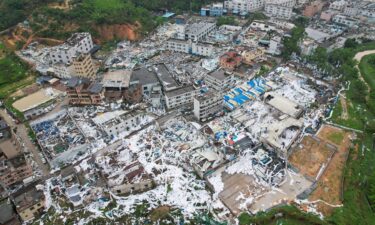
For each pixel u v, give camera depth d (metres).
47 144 96.50
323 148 96.81
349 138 101.06
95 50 161.50
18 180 84.56
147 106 114.50
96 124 104.00
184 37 171.62
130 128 104.25
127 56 155.25
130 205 78.50
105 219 75.19
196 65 144.75
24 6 179.12
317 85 128.25
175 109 113.56
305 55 146.88
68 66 129.88
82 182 83.81
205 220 74.44
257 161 90.81
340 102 118.38
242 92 120.06
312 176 87.19
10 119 110.56
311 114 111.19
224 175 87.12
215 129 101.69
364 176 88.31
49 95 123.00
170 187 83.19
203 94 108.25
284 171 88.00
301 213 76.69
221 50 159.00
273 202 79.75
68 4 183.50
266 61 147.25
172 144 96.69
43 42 165.62
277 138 95.69
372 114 113.00
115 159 90.88
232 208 78.19
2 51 156.25
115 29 174.12
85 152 94.19
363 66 144.38
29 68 143.62
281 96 116.44
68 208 77.94
